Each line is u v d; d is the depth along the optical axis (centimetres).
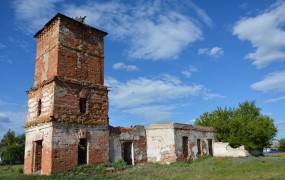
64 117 2142
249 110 4556
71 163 2119
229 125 4081
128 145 2758
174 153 2820
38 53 2505
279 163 2472
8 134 5906
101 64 2522
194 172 2061
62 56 2238
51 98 2133
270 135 4028
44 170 2066
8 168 2912
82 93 2303
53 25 2331
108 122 2472
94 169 2159
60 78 2162
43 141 2134
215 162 2689
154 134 2909
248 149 3919
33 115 2355
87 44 2447
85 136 2241
